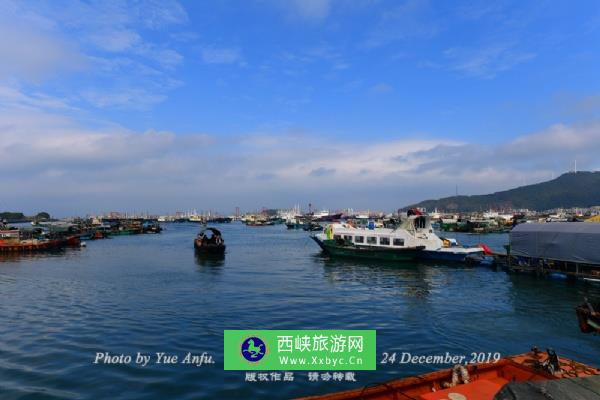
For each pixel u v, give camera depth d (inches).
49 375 611.2
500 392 285.4
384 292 1279.5
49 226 4259.4
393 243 2092.8
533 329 861.8
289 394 554.9
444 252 1967.3
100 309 1041.5
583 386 278.1
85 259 2320.4
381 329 858.1
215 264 2059.5
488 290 1309.1
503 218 6314.0
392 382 412.2
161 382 588.4
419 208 2144.4
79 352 713.0
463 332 838.5
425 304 1101.7
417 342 772.6
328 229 2449.6
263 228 7377.0
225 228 7421.3
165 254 2605.8
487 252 1923.0
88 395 545.6
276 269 1852.9
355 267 1899.6
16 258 2384.4
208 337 799.1
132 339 786.8
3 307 1070.4
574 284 1385.3
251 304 1099.3
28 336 808.3
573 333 834.2
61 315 979.9
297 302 1125.7
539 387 278.7
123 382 587.5
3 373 617.9
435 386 429.7
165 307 1063.0
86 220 7081.7
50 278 1594.5
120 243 3654.0
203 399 537.3
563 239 1453.0
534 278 1515.7
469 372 440.1
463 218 7027.6
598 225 1416.1
